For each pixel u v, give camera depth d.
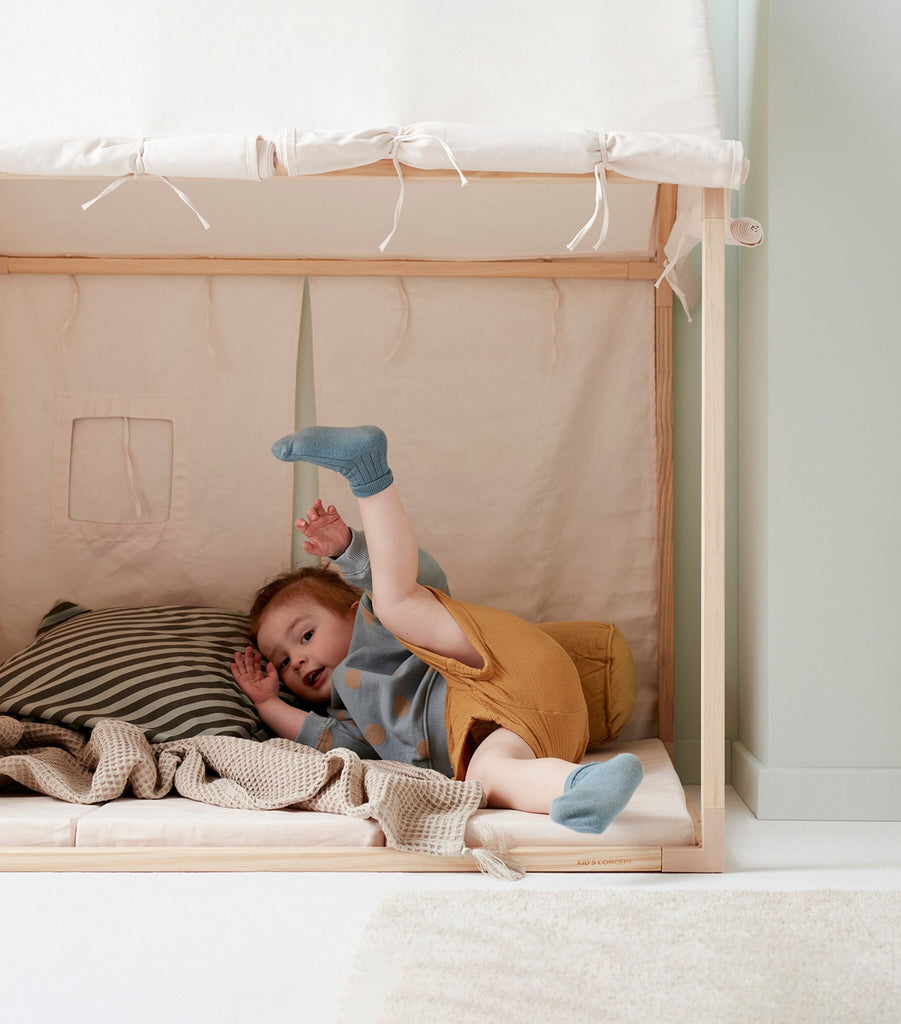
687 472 2.15
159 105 1.41
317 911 1.18
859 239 1.74
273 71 1.42
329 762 1.45
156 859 1.34
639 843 1.35
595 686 1.85
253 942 1.09
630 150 1.34
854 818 1.71
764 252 1.78
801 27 1.76
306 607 1.89
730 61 2.04
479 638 1.61
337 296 2.15
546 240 2.08
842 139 1.75
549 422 2.13
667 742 2.08
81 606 2.14
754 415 1.86
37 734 1.65
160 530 2.15
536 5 1.43
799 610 1.73
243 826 1.35
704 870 1.35
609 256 2.13
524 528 2.13
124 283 2.15
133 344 2.15
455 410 2.14
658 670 2.10
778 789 1.71
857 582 1.73
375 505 1.58
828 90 1.75
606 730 1.86
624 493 2.12
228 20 1.43
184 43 1.42
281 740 1.62
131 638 1.86
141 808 1.42
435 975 0.96
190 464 2.15
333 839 1.35
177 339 2.15
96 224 2.06
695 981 0.95
